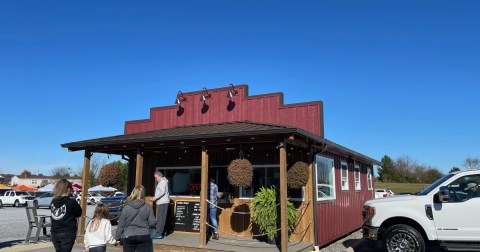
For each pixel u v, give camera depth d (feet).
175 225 37.09
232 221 34.86
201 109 41.96
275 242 30.42
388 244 26.94
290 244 30.37
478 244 24.86
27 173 338.13
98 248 18.65
